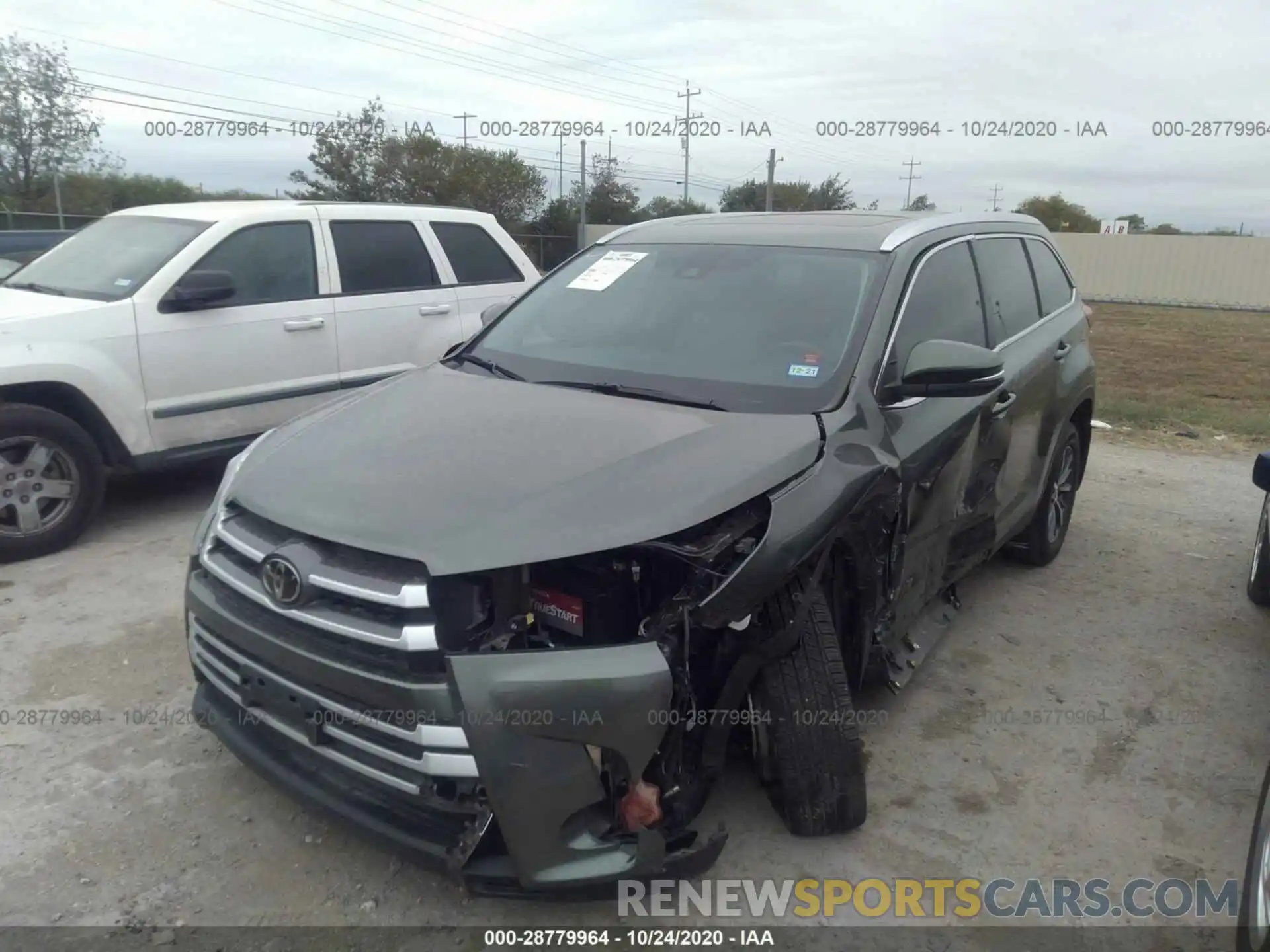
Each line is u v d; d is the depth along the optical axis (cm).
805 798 294
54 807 315
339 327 641
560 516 253
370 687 244
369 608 249
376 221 681
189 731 360
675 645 252
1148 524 643
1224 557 581
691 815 264
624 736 240
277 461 300
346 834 306
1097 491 725
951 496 370
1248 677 430
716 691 270
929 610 396
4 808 313
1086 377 521
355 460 289
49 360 514
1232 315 3041
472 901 281
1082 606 501
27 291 594
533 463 276
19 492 512
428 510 256
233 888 282
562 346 376
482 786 236
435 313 697
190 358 570
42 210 2973
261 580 263
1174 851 313
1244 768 361
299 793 269
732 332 355
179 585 489
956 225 430
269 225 619
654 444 288
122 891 279
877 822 320
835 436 306
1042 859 307
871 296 354
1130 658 445
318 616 251
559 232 3838
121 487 661
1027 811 330
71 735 354
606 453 281
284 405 618
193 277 563
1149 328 2491
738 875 294
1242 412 1150
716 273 386
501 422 308
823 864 300
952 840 314
